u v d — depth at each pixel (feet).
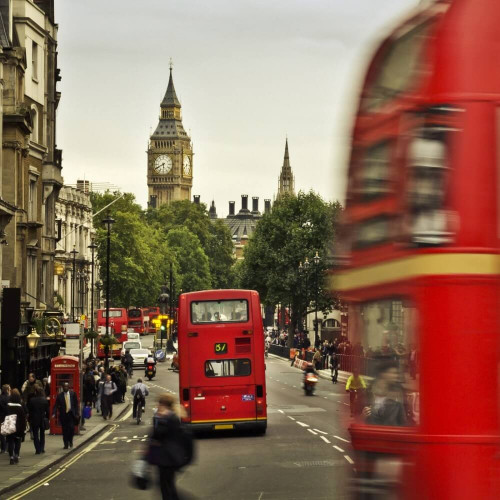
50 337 225.56
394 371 46.24
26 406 143.95
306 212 504.43
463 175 43.88
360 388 48.93
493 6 44.73
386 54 48.85
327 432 160.66
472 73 44.06
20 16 225.76
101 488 100.73
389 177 47.50
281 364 427.33
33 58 234.99
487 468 42.83
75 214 461.37
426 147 44.34
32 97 231.91
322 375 335.26
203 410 149.38
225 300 150.82
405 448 44.80
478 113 43.93
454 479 42.93
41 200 234.99
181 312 150.30
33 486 103.45
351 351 50.70
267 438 151.33
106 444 151.02
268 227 511.40
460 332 43.42
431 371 43.50
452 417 43.16
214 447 139.95
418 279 44.09
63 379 162.50
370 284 48.85
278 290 500.74
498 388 43.29
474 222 43.75
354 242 51.49
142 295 559.38
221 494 92.43
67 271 419.33
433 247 43.86
